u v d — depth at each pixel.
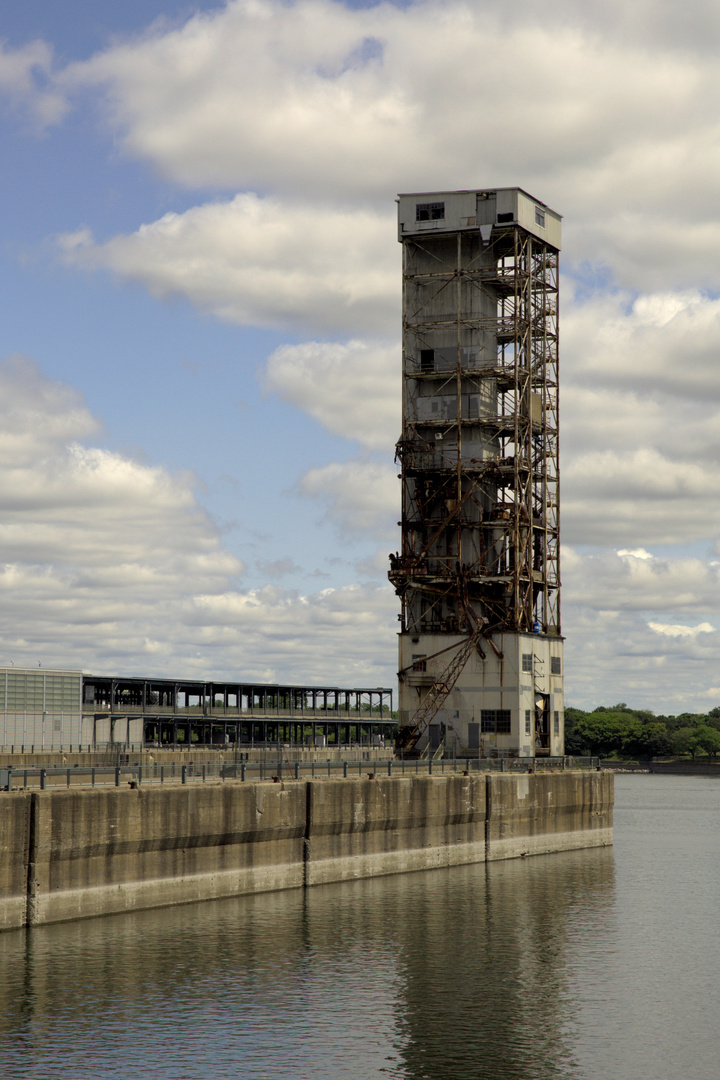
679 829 147.12
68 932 64.62
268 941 66.81
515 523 118.12
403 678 119.44
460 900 82.12
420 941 69.12
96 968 59.19
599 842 120.81
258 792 79.19
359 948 66.50
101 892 68.56
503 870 98.25
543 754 121.62
